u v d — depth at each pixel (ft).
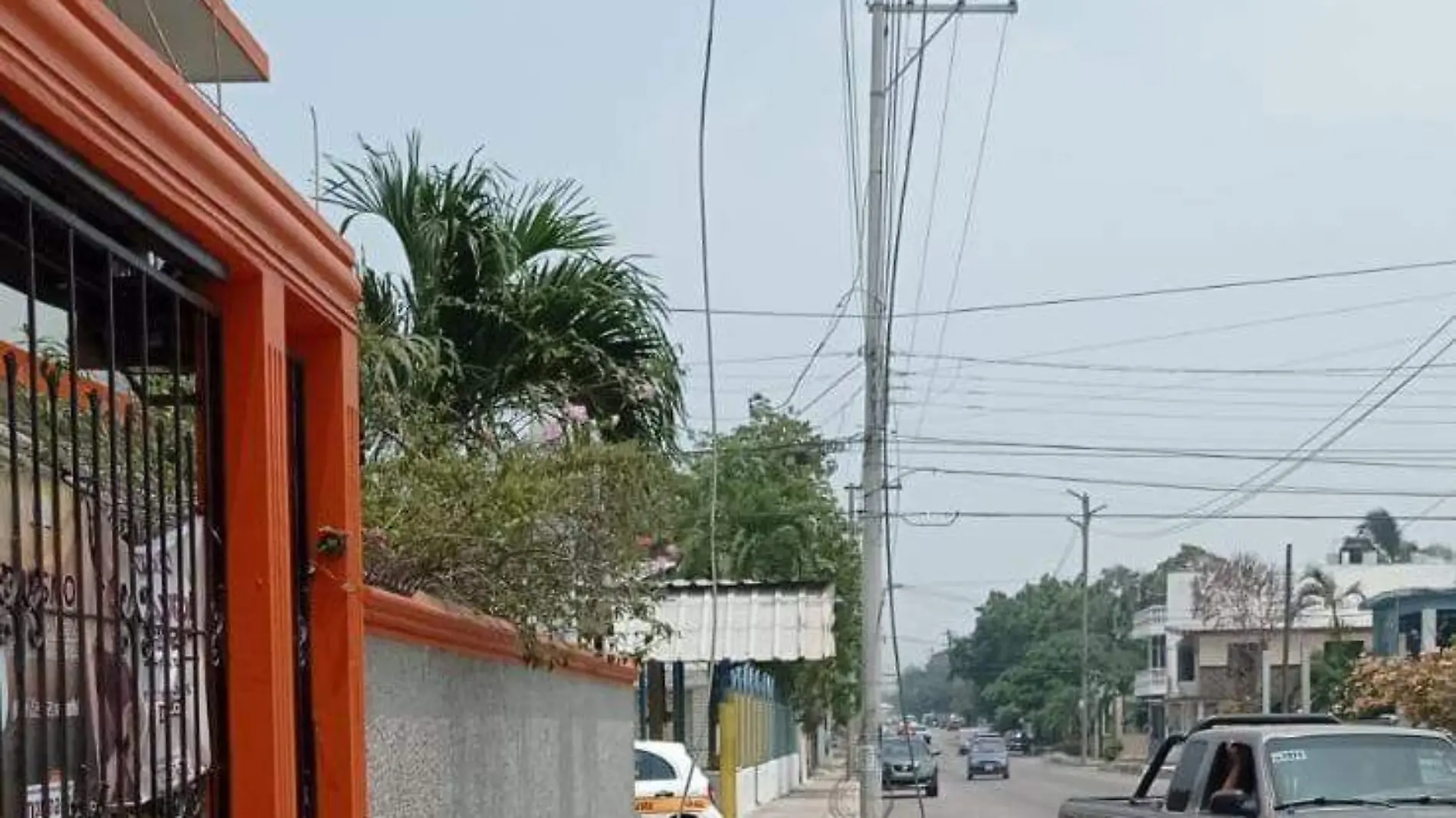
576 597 28.02
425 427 28.07
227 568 13.97
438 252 31.78
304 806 16.21
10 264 12.10
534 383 32.60
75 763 11.41
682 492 33.50
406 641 21.81
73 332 11.35
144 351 12.72
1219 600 237.66
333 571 16.67
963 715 593.83
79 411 13.00
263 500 13.98
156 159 11.59
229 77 22.94
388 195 31.91
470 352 32.19
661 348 33.76
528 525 26.27
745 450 120.16
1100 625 374.63
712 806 69.67
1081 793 159.43
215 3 20.56
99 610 11.91
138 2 20.02
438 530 25.63
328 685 16.51
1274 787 32.68
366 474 25.81
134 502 12.85
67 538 12.00
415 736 22.27
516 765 28.48
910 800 141.59
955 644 467.11
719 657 72.95
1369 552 271.08
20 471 11.80
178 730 13.28
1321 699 179.11
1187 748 37.63
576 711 33.73
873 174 68.18
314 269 15.75
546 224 32.81
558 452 28.07
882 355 70.69
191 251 12.91
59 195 11.12
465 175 32.09
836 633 125.90
